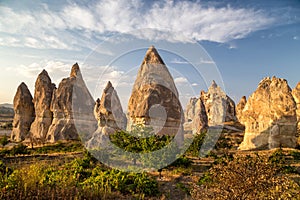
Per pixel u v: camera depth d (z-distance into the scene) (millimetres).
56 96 37344
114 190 10281
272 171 5727
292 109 26922
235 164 5945
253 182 5582
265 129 27219
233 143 30344
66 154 21234
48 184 9109
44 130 39500
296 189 5836
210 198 6121
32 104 44719
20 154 23156
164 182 12141
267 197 5434
